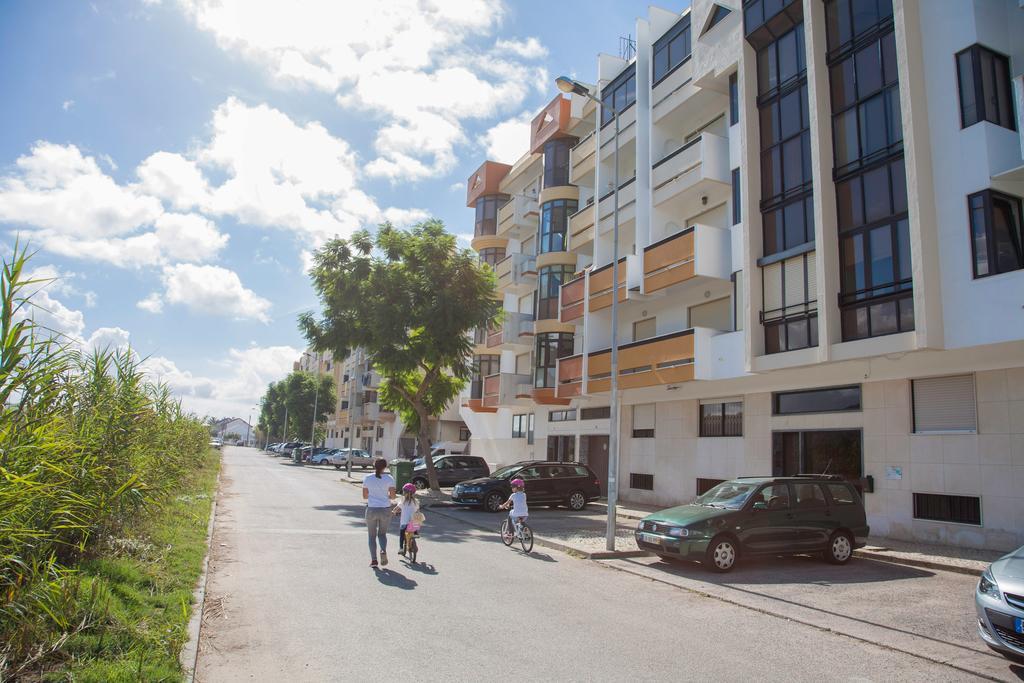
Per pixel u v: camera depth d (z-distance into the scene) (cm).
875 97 1423
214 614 724
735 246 1877
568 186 3031
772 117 1705
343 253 2483
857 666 624
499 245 3928
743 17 1773
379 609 770
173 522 1232
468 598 845
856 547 1216
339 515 1733
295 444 7500
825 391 1686
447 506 2200
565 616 773
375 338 2448
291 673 554
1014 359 1279
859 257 1413
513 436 3503
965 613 837
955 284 1235
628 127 2475
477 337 3800
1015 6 1320
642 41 2405
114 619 566
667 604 865
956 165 1258
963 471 1347
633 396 2369
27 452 538
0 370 522
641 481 2373
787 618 802
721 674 588
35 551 588
